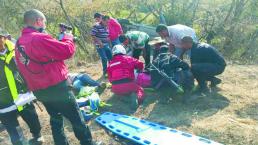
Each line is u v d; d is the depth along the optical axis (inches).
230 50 504.1
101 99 265.0
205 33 532.1
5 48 169.3
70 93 162.1
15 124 176.9
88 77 278.8
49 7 581.3
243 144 195.3
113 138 209.3
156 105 248.1
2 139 215.2
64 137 175.0
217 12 544.1
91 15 588.4
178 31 270.5
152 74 246.7
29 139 213.2
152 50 291.6
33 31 154.2
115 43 312.5
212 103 245.8
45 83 155.7
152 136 201.3
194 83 267.1
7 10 580.1
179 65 243.3
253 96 257.4
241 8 528.1
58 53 150.5
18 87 175.6
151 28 428.5
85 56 474.0
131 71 248.1
